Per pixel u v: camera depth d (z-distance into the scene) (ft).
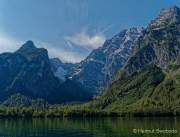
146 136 627.05
